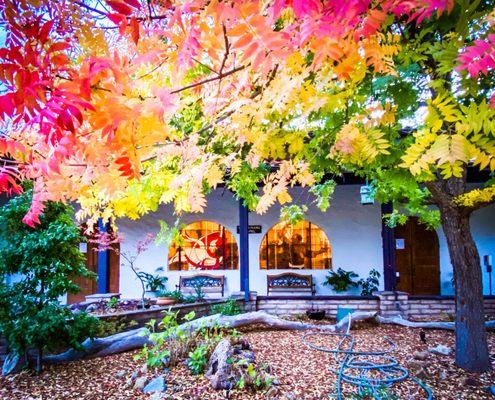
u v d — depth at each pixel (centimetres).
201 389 378
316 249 1006
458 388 387
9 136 110
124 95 86
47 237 440
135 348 534
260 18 68
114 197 188
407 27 159
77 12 87
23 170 129
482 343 440
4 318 425
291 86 137
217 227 1025
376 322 734
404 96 159
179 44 93
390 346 556
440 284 967
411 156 98
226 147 252
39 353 443
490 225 955
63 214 473
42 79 74
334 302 805
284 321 681
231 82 145
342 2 66
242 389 377
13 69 72
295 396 364
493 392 375
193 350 476
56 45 76
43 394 387
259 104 159
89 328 462
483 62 79
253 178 354
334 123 190
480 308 446
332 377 416
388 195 432
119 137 87
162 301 749
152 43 95
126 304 763
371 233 987
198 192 177
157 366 439
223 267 1012
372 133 134
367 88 169
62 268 446
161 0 88
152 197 237
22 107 74
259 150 193
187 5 78
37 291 460
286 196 166
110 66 80
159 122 88
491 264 943
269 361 472
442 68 108
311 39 86
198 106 208
